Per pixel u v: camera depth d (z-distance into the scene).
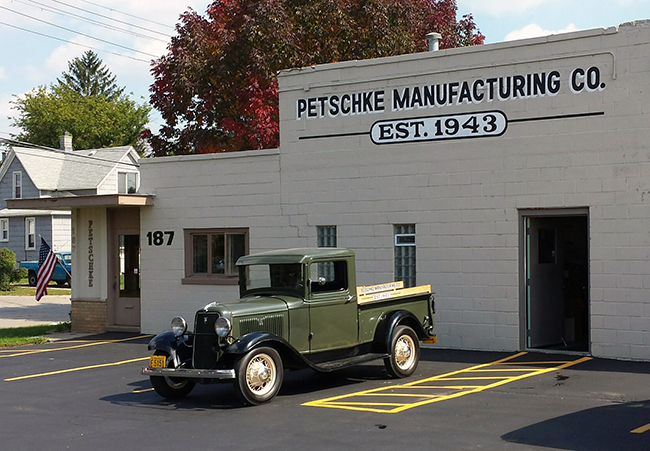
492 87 13.16
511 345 12.95
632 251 11.81
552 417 7.93
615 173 11.98
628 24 11.95
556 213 12.57
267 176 15.71
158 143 25.39
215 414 8.76
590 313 12.16
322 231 15.12
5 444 7.68
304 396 9.68
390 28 23.33
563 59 12.51
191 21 24.61
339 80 14.80
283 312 9.70
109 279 18.27
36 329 19.28
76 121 62.28
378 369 11.70
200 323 9.41
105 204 16.52
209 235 16.64
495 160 13.10
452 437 7.18
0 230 44.38
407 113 14.04
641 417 7.89
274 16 22.31
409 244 14.07
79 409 9.44
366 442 7.12
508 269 12.98
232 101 24.50
